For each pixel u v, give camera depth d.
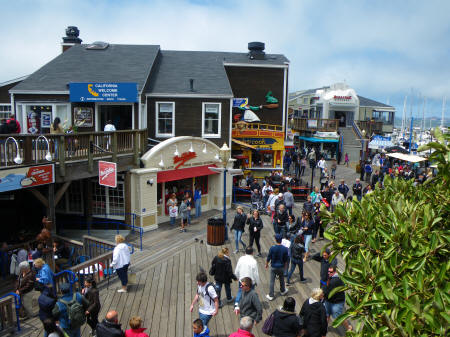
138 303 10.09
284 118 27.94
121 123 21.34
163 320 9.24
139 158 17.16
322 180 23.97
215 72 23.44
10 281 12.11
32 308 9.35
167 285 11.23
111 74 20.23
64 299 7.41
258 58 27.97
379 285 4.93
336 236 6.32
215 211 20.88
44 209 18.97
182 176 18.67
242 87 27.17
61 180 13.34
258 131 25.47
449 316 3.81
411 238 5.30
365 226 6.11
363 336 4.84
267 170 26.33
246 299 7.74
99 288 10.95
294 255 11.10
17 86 18.92
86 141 14.33
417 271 4.86
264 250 14.35
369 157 37.25
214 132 21.33
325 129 40.03
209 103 20.86
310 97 55.19
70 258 12.91
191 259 13.39
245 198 23.12
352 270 5.81
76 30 28.06
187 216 17.30
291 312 6.62
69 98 18.97
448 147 5.90
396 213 5.86
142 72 20.64
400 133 93.25
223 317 9.34
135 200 16.92
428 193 6.51
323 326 6.90
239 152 26.14
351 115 47.47
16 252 12.74
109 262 12.46
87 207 17.92
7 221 18.89
